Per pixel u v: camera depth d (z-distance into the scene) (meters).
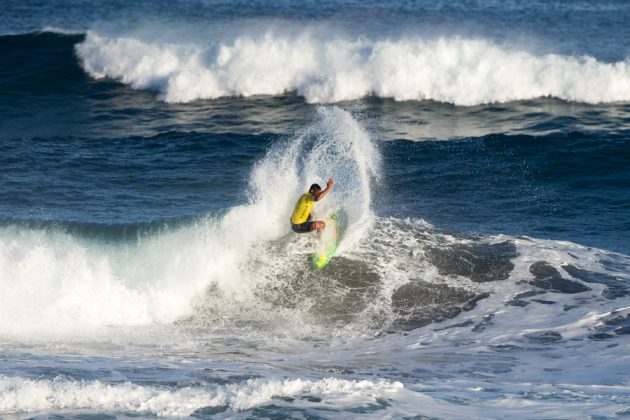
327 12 158.25
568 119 90.81
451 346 42.31
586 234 63.66
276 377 34.44
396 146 83.44
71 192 70.69
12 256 49.94
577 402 31.12
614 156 80.12
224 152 82.44
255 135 87.44
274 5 166.00
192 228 54.22
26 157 79.56
